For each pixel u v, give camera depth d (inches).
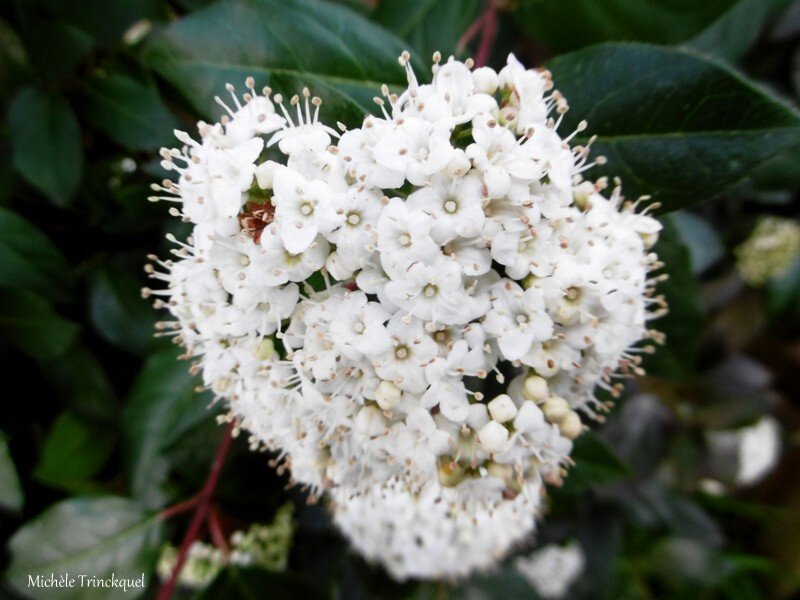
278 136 2.7
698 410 6.8
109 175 4.7
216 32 3.4
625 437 5.9
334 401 2.8
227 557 4.1
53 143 4.1
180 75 3.4
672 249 4.0
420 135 2.6
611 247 2.8
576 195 3.0
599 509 6.3
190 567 5.1
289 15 3.4
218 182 2.7
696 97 2.9
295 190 2.5
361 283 2.6
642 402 6.0
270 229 2.6
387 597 5.5
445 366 2.6
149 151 4.6
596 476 4.2
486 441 2.7
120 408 4.5
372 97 3.3
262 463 4.3
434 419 2.8
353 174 2.6
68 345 4.0
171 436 3.9
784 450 9.2
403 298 2.5
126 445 4.0
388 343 2.6
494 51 4.5
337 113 3.0
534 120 2.8
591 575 6.3
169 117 4.1
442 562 4.7
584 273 2.7
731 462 7.5
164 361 4.1
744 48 4.6
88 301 4.3
